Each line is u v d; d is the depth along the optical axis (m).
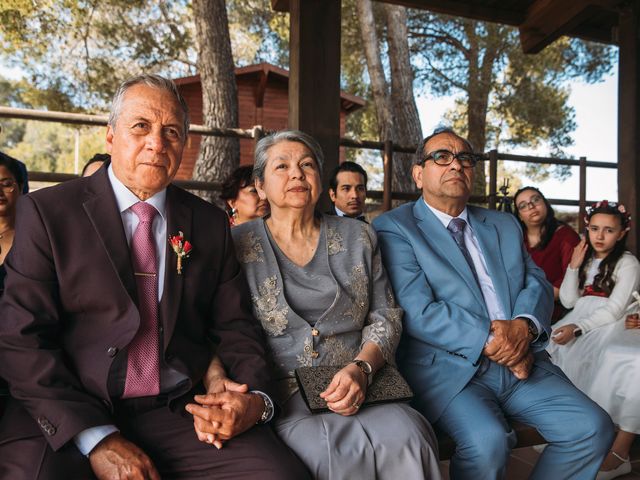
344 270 2.28
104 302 1.82
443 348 2.41
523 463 3.25
